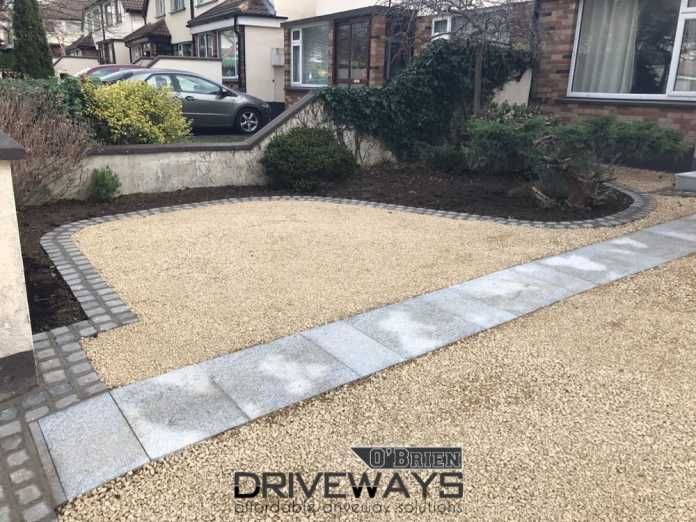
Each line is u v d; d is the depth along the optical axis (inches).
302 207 298.4
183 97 488.7
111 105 321.4
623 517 90.0
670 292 180.2
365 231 249.4
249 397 122.3
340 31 590.2
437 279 191.9
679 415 116.3
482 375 131.8
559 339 149.4
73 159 276.8
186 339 147.9
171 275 193.5
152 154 321.4
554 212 278.1
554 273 197.2
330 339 148.4
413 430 112.2
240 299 173.8
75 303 170.9
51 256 212.8
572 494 95.0
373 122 394.6
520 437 109.7
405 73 404.5
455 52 409.4
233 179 352.5
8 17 778.8
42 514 91.3
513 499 94.3
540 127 281.4
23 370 122.3
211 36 806.5
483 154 299.6
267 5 716.7
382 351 142.4
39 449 105.7
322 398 122.5
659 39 376.8
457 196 318.7
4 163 112.0
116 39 1208.2
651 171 371.9
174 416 115.5
